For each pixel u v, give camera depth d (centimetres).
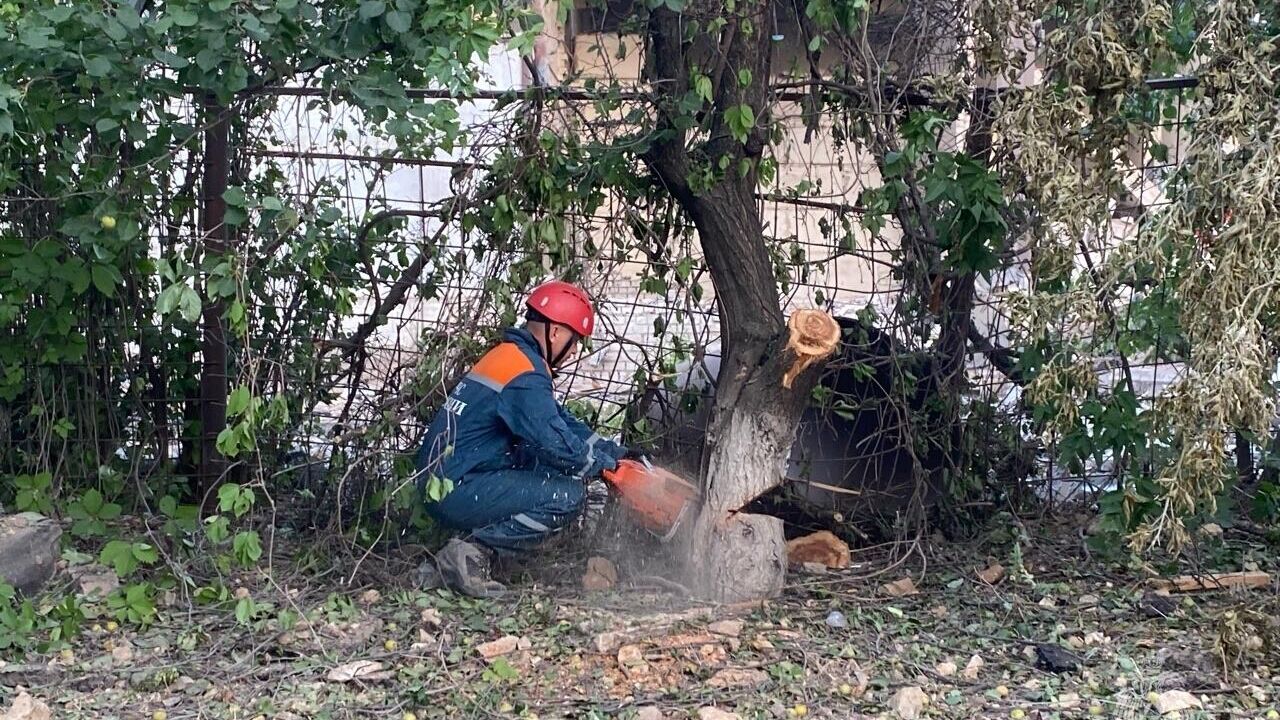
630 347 528
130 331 509
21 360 496
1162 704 351
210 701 359
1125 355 491
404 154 500
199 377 528
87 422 512
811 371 438
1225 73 360
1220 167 346
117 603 414
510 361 444
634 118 455
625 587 461
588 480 465
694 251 512
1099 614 432
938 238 477
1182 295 351
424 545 487
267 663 387
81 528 458
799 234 541
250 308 497
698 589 450
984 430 535
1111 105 395
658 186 490
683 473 518
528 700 358
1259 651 385
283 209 414
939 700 360
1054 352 472
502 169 466
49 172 454
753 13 434
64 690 364
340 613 423
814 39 439
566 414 465
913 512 505
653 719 344
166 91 393
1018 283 524
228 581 450
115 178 445
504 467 454
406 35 370
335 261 504
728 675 374
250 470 518
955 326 515
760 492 446
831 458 529
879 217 486
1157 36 380
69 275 460
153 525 499
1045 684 370
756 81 443
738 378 453
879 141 475
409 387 489
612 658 387
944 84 447
